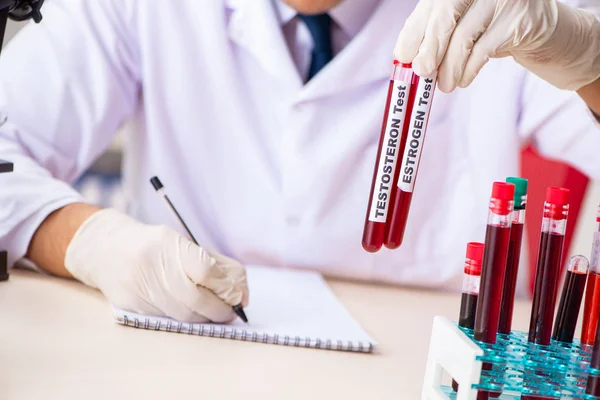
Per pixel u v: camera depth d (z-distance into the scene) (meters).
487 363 0.73
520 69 1.63
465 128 1.63
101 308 1.06
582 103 1.57
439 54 0.86
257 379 0.85
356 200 1.57
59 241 1.18
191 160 1.63
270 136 1.61
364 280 1.58
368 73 1.53
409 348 1.04
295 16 1.57
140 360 0.87
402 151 0.82
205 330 0.98
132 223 1.14
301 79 1.58
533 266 1.87
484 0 0.90
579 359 0.77
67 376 0.79
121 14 1.61
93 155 1.62
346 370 0.91
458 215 1.62
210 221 1.65
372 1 1.56
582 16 1.04
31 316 0.99
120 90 1.63
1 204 1.22
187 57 1.61
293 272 1.44
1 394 0.73
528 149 1.95
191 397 0.77
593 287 0.81
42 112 1.53
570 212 1.93
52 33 1.56
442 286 1.62
